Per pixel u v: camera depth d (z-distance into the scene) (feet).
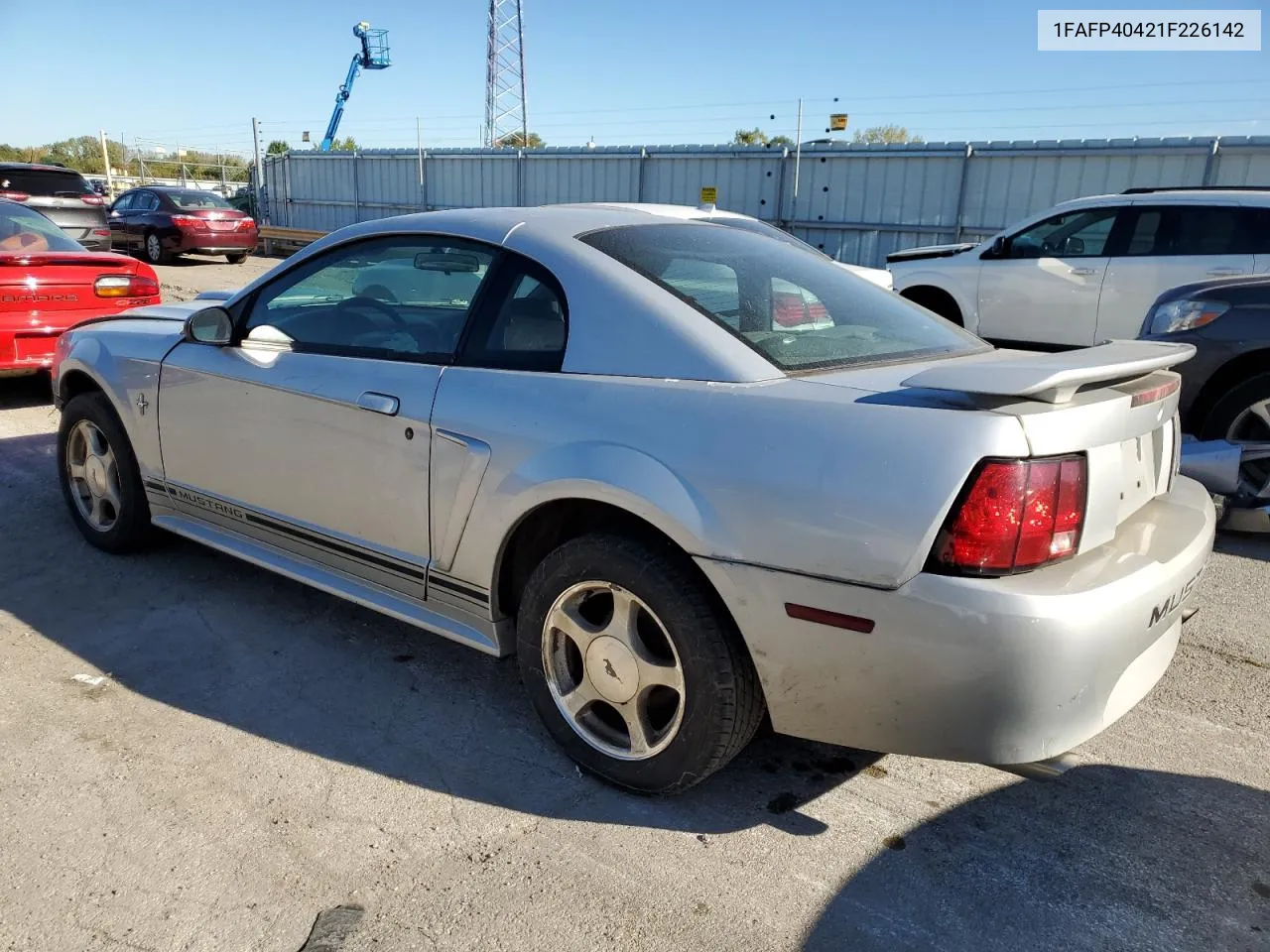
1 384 26.27
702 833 8.05
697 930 6.95
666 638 7.92
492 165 73.51
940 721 6.86
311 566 11.09
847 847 7.89
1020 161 49.80
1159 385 8.03
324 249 11.00
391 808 8.31
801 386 7.63
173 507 12.72
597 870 7.57
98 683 10.35
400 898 7.23
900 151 53.47
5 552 13.97
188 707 9.92
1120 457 7.50
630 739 8.41
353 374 10.00
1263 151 43.01
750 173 59.52
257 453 11.10
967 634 6.53
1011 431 6.61
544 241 9.19
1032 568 6.72
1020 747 6.79
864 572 6.79
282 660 10.96
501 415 8.67
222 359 11.44
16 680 10.36
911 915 7.13
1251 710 10.20
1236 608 12.91
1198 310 16.22
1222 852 7.88
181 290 46.78
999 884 7.48
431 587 9.66
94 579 13.11
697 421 7.61
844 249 56.95
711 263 9.48
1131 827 8.20
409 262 10.11
